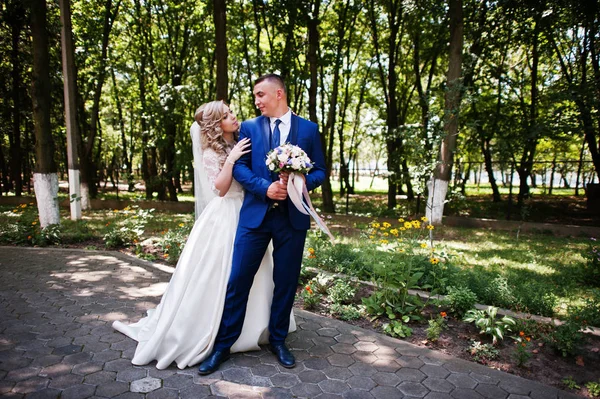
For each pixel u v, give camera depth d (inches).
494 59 498.3
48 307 142.9
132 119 660.7
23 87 525.7
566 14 413.1
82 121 627.5
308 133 107.4
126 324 126.5
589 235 354.6
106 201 524.7
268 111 105.5
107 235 263.4
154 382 93.7
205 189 114.3
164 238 242.1
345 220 426.0
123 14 583.2
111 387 90.9
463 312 140.0
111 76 633.0
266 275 113.3
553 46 482.6
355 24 581.3
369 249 206.8
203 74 605.9
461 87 339.6
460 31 373.4
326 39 580.7
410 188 703.1
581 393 97.0
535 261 235.9
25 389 88.9
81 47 537.3
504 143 432.1
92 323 129.0
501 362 111.0
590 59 497.0
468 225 405.7
